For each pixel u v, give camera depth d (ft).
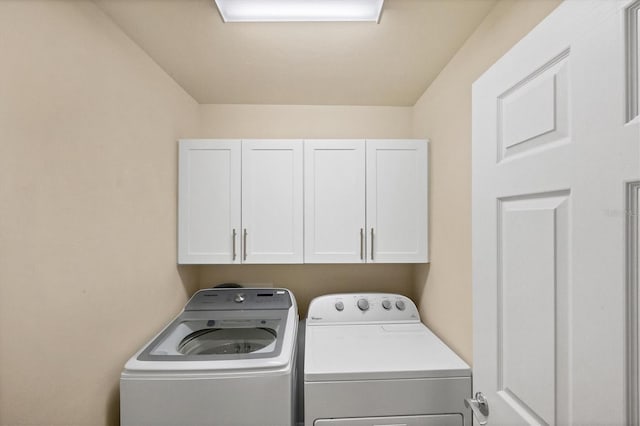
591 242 1.73
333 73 5.28
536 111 2.20
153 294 4.76
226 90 5.99
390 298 6.14
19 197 2.59
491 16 3.64
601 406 1.66
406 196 5.83
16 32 2.58
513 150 2.50
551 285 2.04
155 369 3.56
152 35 4.12
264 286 6.76
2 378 2.46
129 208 4.12
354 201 5.82
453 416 4.04
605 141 1.64
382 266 6.84
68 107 3.10
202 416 3.56
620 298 1.55
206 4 3.54
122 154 3.97
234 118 6.69
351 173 5.82
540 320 2.15
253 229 5.75
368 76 5.39
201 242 5.68
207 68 5.08
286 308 5.60
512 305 2.48
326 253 5.81
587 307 1.76
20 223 2.60
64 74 3.05
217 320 5.16
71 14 3.14
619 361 1.56
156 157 4.87
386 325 5.81
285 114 6.73
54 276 2.92
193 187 5.68
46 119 2.85
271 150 5.79
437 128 5.38
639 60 1.49
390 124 6.81
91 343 3.38
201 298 5.75
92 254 3.41
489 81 2.81
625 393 1.53
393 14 3.72
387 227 5.82
